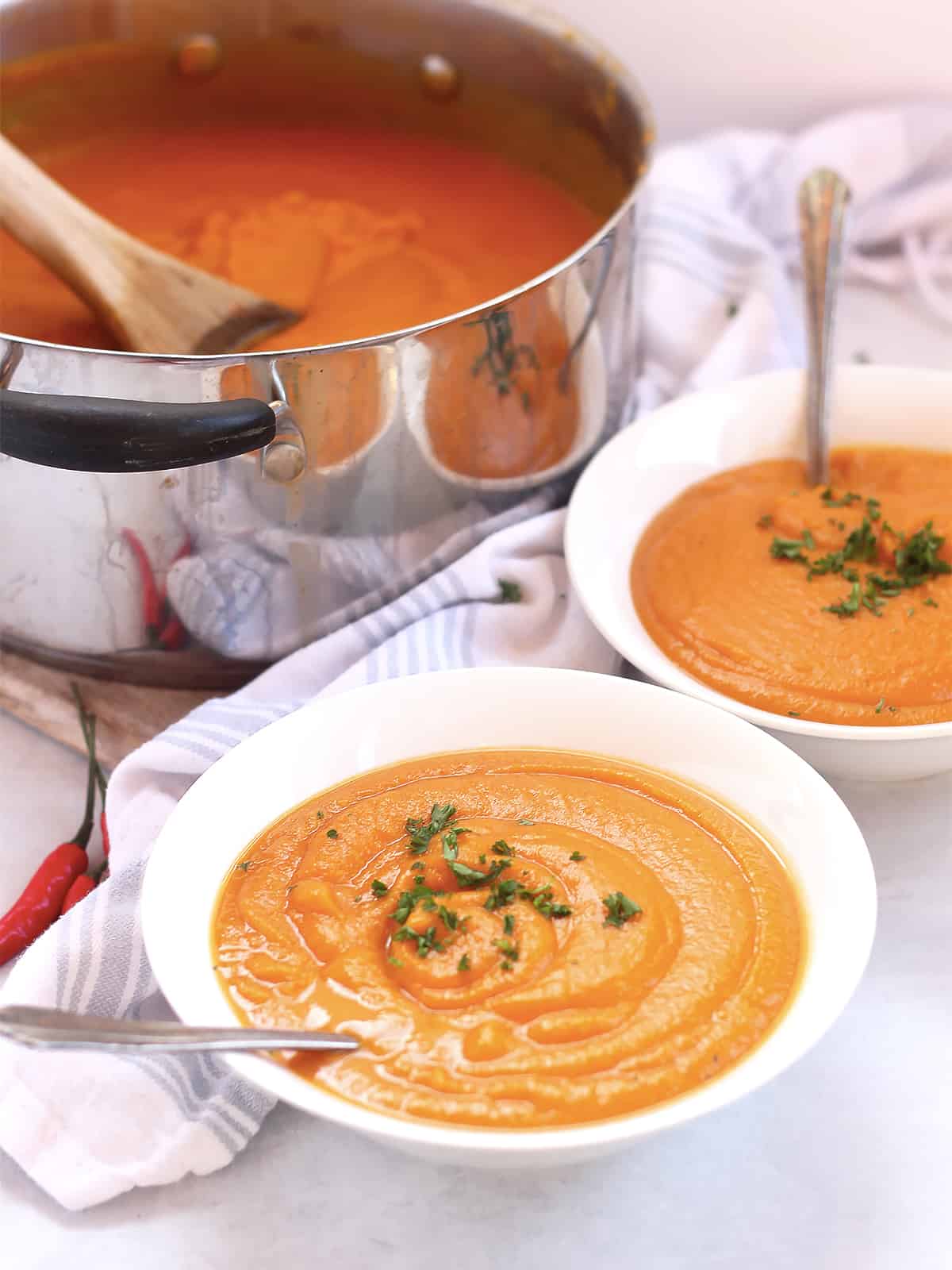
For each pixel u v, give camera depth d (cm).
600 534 83
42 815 80
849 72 112
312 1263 65
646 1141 67
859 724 76
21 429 71
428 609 83
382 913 67
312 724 73
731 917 66
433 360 76
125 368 72
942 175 110
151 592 80
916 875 76
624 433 87
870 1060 70
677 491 88
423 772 73
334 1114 59
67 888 76
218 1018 63
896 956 73
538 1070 62
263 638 82
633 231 85
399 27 102
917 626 79
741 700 78
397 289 92
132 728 83
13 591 81
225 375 73
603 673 83
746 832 70
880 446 90
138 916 72
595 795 71
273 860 69
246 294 86
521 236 97
